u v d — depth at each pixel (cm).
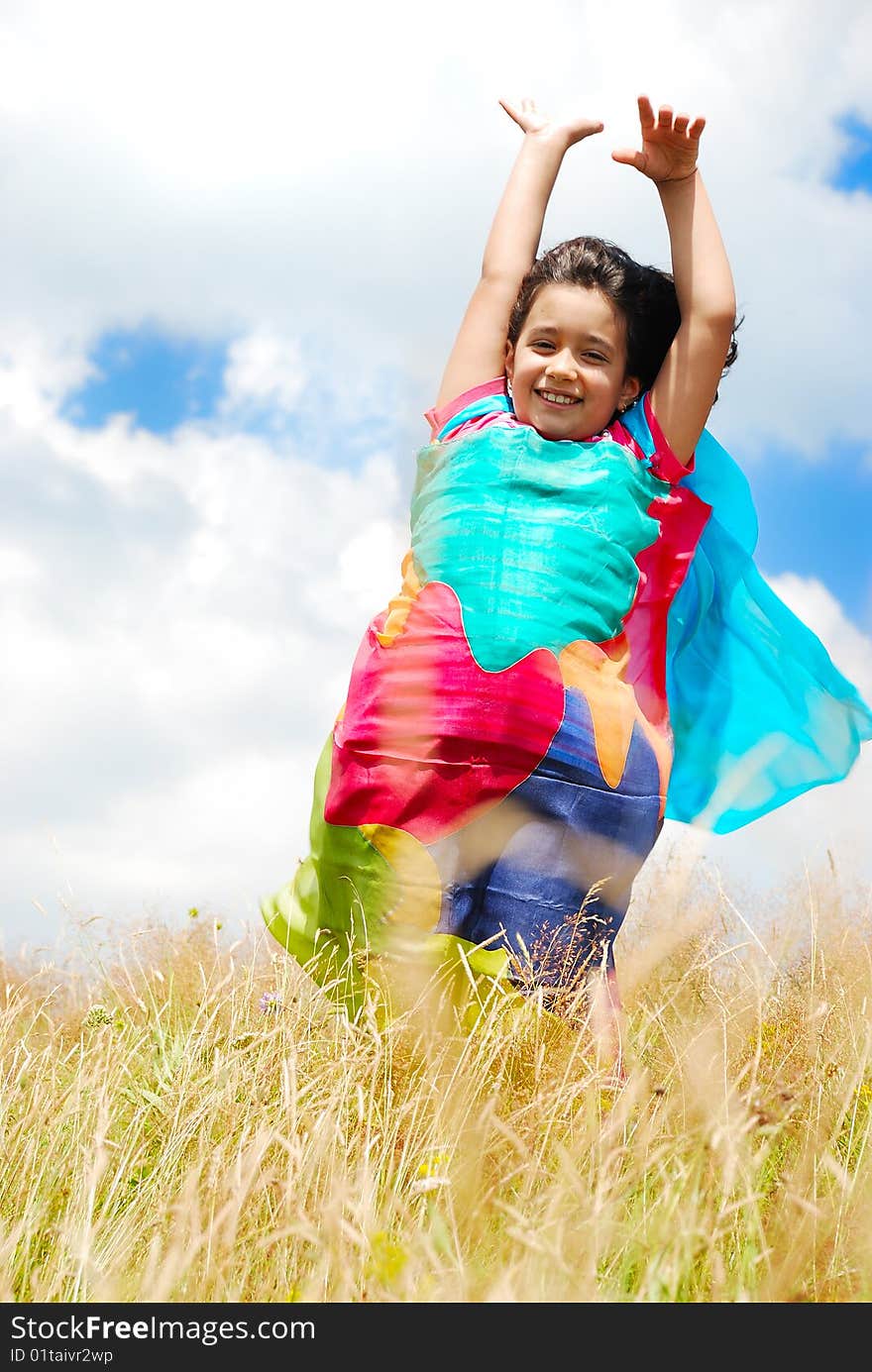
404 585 358
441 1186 237
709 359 372
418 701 333
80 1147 256
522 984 320
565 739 331
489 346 387
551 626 335
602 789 336
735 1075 275
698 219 380
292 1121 240
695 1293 210
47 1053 304
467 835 329
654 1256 205
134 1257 230
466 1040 304
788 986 327
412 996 320
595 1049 292
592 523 345
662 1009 309
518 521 344
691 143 376
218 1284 211
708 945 333
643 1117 252
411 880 326
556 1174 238
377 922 328
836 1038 296
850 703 400
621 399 381
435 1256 209
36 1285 218
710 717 414
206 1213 233
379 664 343
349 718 344
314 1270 217
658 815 353
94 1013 349
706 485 405
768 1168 251
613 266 372
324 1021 318
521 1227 217
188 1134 257
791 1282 207
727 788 412
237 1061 287
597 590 343
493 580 338
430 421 380
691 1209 209
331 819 339
